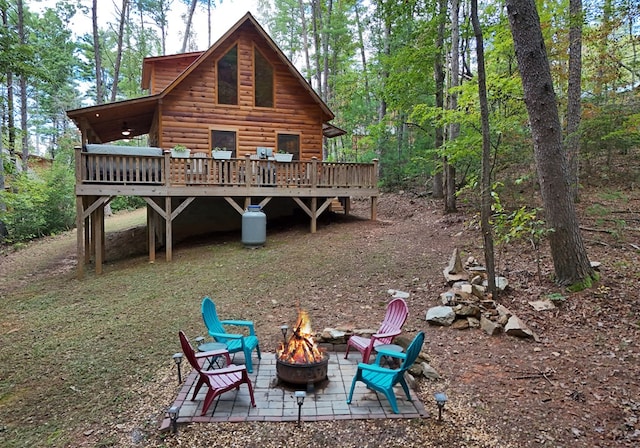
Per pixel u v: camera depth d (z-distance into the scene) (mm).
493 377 4375
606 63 11258
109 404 4133
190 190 10414
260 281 8055
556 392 4039
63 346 5621
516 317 5418
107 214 19969
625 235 8055
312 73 24328
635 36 10125
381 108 18391
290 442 3389
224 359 4973
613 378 4188
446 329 5602
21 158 22516
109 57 32125
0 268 11648
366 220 12898
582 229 8594
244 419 3688
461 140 10453
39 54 21422
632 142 10484
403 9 9070
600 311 5484
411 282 7387
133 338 5793
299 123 14180
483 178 6062
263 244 10617
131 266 9969
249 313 6570
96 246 9664
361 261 8719
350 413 3777
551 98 6109
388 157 17750
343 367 4777
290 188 11438
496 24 10422
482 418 3691
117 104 11484
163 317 6555
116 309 7043
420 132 16188
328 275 8102
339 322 6023
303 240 10867
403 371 3900
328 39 22750
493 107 10094
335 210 14484
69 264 11656
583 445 3307
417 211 13484
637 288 5902
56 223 17156
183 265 9500
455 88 10031
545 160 6219
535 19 6043
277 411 3820
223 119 13227
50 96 29031
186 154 11805
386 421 3654
